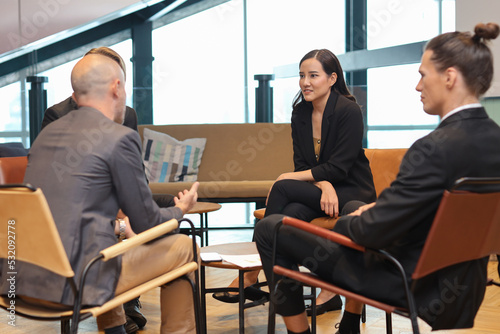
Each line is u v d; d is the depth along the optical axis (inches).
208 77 239.6
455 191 57.9
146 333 106.3
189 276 80.8
